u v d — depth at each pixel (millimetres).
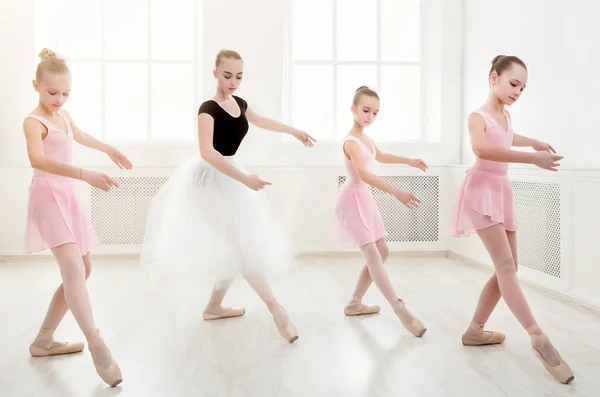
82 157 4285
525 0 3488
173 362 2080
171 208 2428
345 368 2008
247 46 4328
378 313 2762
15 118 4215
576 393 1784
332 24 4531
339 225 2607
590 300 2748
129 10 4410
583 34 2896
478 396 1762
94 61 4391
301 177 4316
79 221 2094
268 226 2428
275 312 2336
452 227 2227
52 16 4348
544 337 1940
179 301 3023
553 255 3084
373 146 2713
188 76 4469
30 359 2125
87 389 1831
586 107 2879
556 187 3035
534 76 3398
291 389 1817
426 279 3557
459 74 4465
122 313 2771
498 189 2119
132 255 4316
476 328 2246
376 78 4566
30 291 3273
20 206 4172
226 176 2410
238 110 2461
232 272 2344
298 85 4531
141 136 4477
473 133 2080
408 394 1775
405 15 4570
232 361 2088
